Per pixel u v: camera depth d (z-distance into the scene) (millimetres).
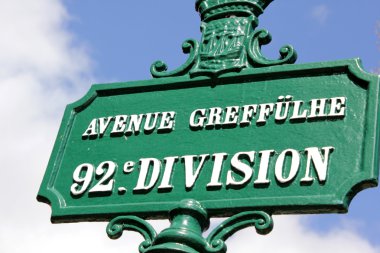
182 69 4594
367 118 3957
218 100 4367
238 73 4422
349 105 4062
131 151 4332
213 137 4199
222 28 4672
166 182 4086
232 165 4023
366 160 3793
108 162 4328
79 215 4156
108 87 4711
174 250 3602
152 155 4262
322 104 4113
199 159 4125
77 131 4586
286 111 4160
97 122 4574
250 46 4535
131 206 4055
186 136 4266
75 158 4445
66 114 4688
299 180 3848
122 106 4602
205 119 4297
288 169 3910
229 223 3812
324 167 3850
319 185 3801
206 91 4441
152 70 4707
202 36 4691
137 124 4453
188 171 4086
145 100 4570
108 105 4648
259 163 3990
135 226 4000
